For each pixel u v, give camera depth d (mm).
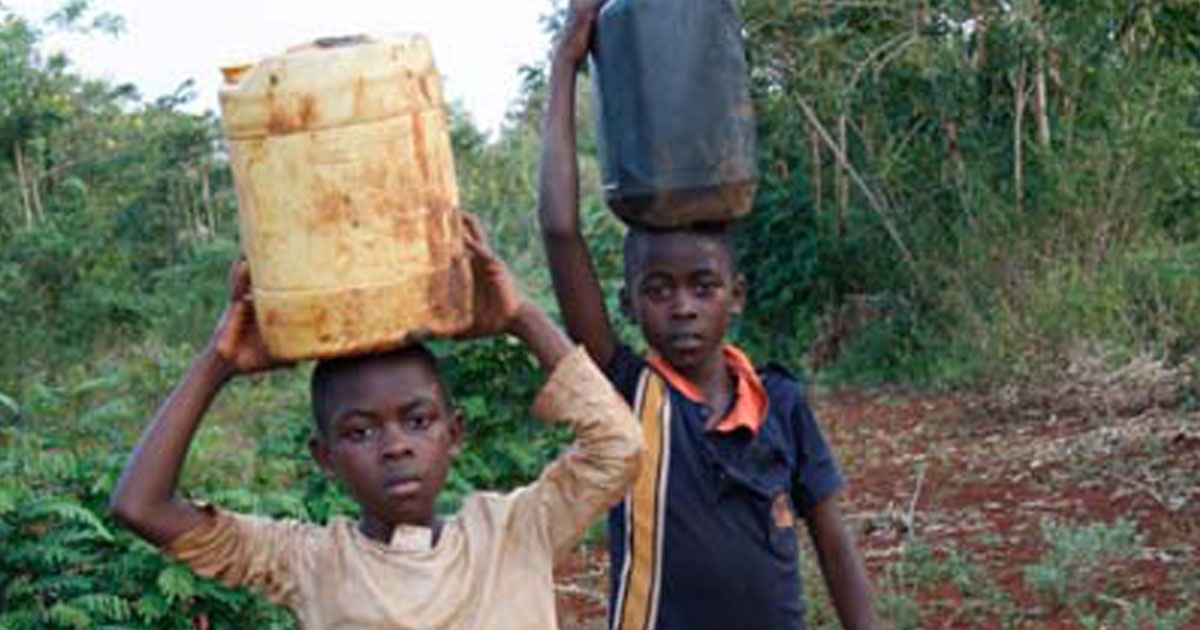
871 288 15594
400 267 2518
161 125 26938
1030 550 7457
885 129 15375
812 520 3553
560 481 2795
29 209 22656
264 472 6887
